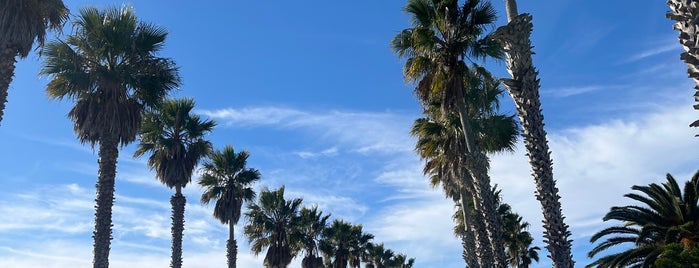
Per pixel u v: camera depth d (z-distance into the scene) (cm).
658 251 2348
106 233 1780
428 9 1853
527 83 1427
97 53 1981
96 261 1741
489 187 1859
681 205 2534
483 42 1828
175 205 2975
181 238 2942
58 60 1925
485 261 2180
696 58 646
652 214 2556
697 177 2533
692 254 1892
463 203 2684
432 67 1877
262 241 4056
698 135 653
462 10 1842
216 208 3594
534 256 4794
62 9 1614
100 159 1864
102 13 1991
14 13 1425
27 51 1495
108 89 1914
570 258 1334
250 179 3697
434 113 2403
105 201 1809
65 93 1973
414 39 1823
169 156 2970
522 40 1445
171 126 3056
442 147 2422
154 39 2045
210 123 3112
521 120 1441
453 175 2333
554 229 1351
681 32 669
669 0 696
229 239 3634
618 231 2700
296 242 4300
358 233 5694
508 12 1487
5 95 1388
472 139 1875
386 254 6575
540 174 1384
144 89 2059
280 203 4088
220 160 3647
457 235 3475
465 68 1880
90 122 1888
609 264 2611
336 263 5222
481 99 2305
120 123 1920
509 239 4688
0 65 1387
